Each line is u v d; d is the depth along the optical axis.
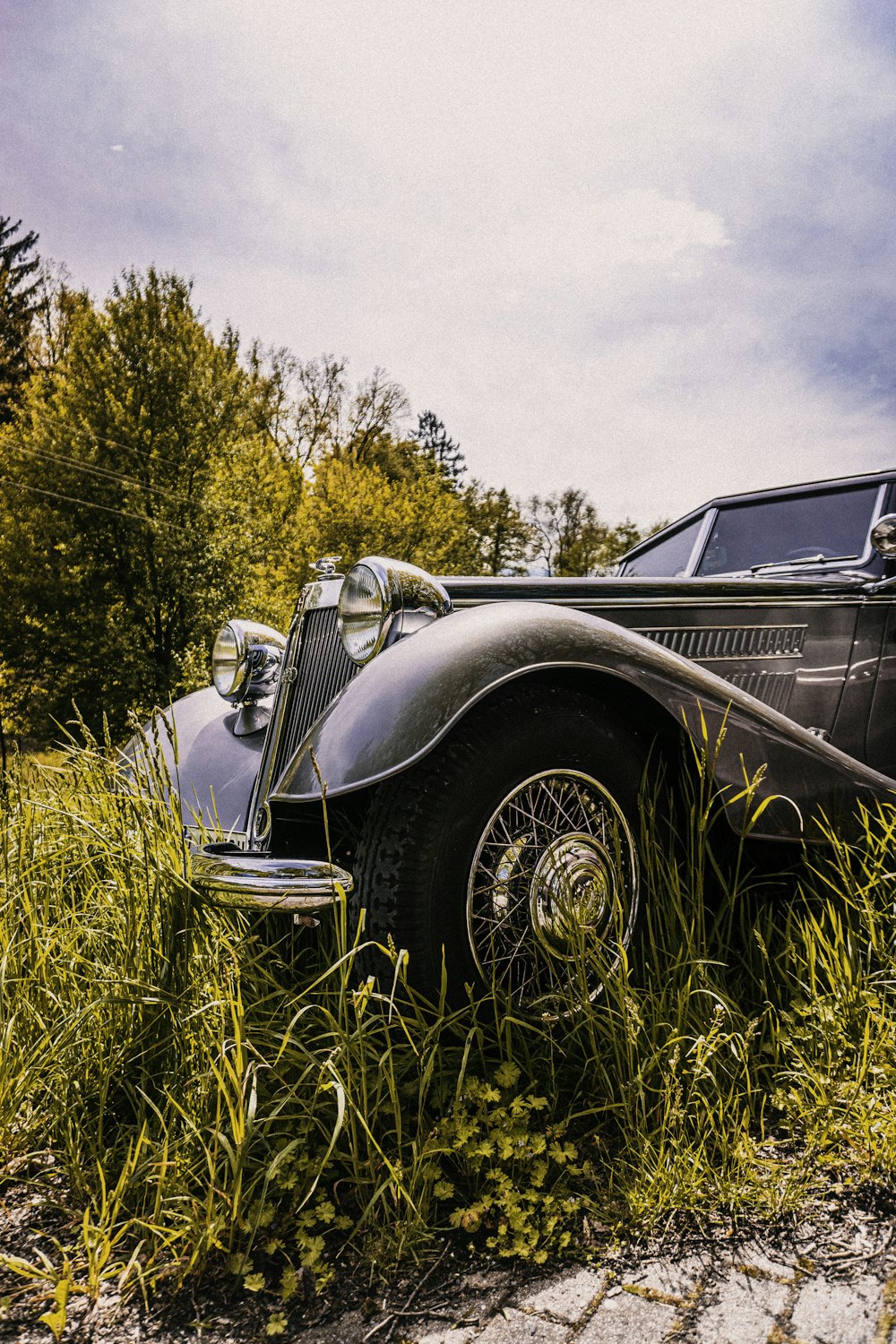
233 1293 1.36
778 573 3.47
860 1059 1.85
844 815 2.27
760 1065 1.85
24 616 17.91
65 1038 1.75
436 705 1.84
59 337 33.75
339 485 28.67
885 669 3.19
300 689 2.59
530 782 1.96
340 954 1.72
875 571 3.24
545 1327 1.26
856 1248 1.41
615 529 43.31
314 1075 1.74
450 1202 1.57
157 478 18.81
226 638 3.15
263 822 2.42
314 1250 1.41
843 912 2.31
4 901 2.10
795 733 2.23
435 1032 1.70
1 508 18.30
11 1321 1.30
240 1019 1.63
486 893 1.94
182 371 18.84
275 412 33.16
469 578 2.44
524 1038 1.88
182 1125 1.63
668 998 1.92
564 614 2.08
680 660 2.14
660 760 2.19
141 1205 1.54
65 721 17.09
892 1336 1.21
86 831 2.27
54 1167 1.68
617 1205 1.54
